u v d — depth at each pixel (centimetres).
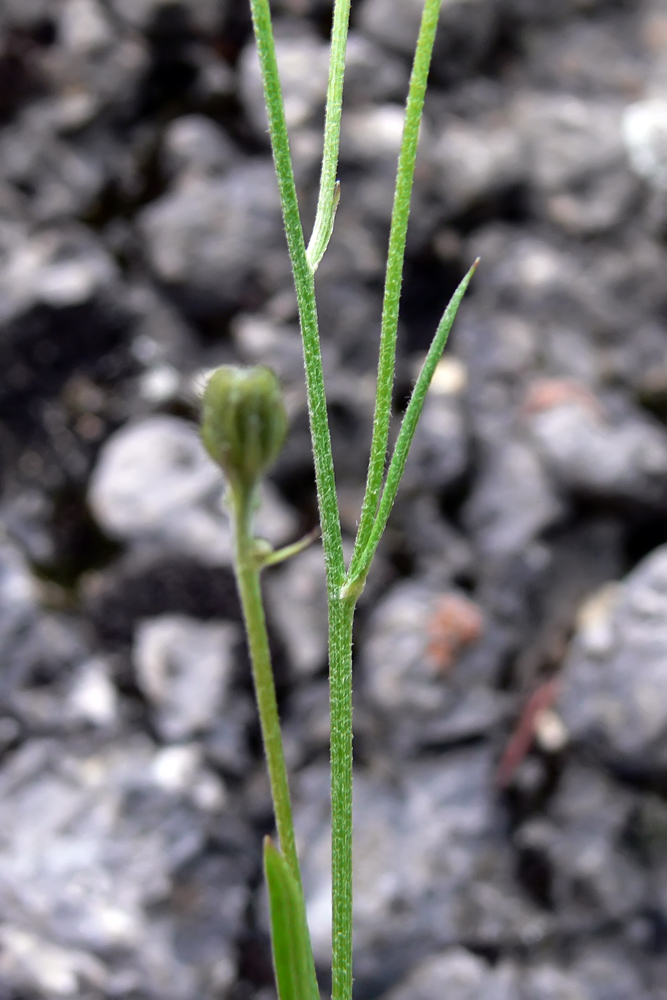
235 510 21
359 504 49
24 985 35
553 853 40
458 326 54
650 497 48
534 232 58
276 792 21
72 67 58
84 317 51
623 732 39
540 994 37
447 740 42
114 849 38
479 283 56
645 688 39
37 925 36
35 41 59
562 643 46
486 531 48
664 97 63
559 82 65
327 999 38
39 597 45
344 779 21
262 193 54
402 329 54
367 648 44
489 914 39
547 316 55
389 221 54
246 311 53
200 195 54
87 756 42
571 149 58
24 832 39
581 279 56
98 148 57
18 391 50
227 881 39
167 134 57
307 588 46
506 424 51
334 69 21
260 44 20
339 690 21
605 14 68
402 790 42
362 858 39
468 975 37
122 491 47
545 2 67
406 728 43
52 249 53
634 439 49
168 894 38
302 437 49
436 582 46
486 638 44
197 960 37
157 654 43
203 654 43
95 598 45
